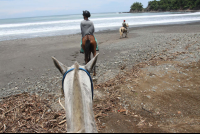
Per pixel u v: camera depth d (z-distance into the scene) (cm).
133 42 1311
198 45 937
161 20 3856
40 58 930
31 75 678
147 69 660
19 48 1214
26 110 394
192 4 12694
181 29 2073
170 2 14975
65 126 334
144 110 400
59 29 2588
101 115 373
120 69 693
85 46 577
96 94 484
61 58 915
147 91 490
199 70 615
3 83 600
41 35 1973
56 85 564
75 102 150
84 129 141
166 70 637
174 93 473
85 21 614
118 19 4516
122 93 486
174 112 386
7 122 347
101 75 636
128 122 345
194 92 470
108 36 1791
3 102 438
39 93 502
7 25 3397
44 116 371
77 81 157
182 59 745
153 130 308
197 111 383
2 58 944
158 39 1317
